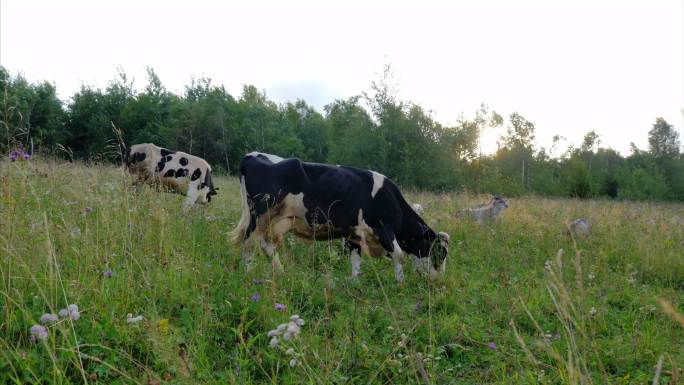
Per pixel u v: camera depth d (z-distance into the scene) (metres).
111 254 4.06
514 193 28.06
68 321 2.82
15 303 2.75
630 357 3.79
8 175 3.97
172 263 4.16
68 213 4.65
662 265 6.88
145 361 2.94
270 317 3.74
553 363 3.65
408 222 6.20
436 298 5.03
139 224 4.89
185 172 8.74
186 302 3.80
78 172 6.64
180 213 6.58
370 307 4.54
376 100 27.19
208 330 3.47
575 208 13.74
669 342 4.16
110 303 3.30
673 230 9.33
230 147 33.91
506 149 54.69
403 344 3.21
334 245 6.97
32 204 4.21
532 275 6.01
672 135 55.50
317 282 5.01
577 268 2.33
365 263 6.57
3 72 32.06
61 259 3.82
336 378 2.99
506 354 3.79
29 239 3.42
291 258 5.84
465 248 7.95
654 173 39.88
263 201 5.47
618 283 6.00
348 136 28.69
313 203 5.63
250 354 3.20
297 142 48.69
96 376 2.59
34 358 2.60
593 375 3.49
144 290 3.70
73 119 39.50
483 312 4.89
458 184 28.11
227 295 4.07
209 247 5.66
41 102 33.81
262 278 4.63
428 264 6.03
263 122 42.50
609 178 40.72
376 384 3.15
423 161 26.16
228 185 13.41
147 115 40.19
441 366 3.61
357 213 5.79
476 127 30.47
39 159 6.23
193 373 2.72
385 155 26.12
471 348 3.87
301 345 3.11
